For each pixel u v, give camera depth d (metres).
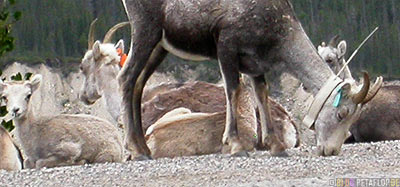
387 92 46.28
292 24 35.50
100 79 46.41
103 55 46.50
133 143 36.88
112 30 47.56
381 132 46.00
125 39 98.12
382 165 30.92
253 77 36.19
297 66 35.34
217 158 34.41
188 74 95.19
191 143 39.34
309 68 35.19
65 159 36.75
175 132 39.50
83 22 100.19
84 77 46.78
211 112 46.22
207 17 35.62
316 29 99.25
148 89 47.59
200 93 46.41
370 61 98.12
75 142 36.81
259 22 35.06
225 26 35.25
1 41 41.09
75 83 94.06
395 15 103.00
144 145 37.03
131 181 29.27
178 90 46.28
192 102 46.22
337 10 100.44
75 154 36.72
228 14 35.28
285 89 71.00
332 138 34.62
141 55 37.06
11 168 35.91
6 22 41.59
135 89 37.28
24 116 36.81
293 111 60.94
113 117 46.12
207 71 96.81
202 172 30.36
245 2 35.19
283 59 35.50
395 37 99.00
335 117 34.56
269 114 35.94
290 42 35.38
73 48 98.88
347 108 34.53
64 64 96.00
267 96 36.16
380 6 103.12
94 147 36.97
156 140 39.44
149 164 33.12
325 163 31.64
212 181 28.50
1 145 35.81
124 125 37.06
